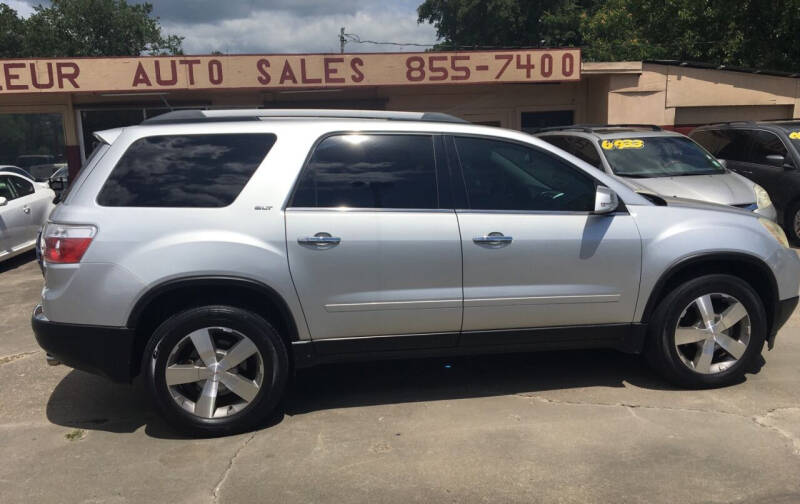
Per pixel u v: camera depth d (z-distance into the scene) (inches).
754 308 169.5
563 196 165.2
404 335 157.8
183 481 131.1
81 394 179.5
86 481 131.8
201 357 147.2
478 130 163.9
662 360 168.9
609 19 814.5
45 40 1228.5
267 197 149.6
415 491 125.4
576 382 179.3
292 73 486.0
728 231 168.7
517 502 121.1
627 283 164.7
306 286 149.7
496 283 158.6
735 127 413.4
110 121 543.8
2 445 148.9
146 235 144.0
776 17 628.1
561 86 585.6
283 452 142.4
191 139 153.4
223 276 144.9
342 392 176.2
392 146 158.7
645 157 324.5
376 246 151.6
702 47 696.4
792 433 145.2
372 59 491.8
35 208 383.9
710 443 141.6
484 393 173.2
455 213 157.1
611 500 121.0
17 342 226.7
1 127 533.6
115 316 142.9
